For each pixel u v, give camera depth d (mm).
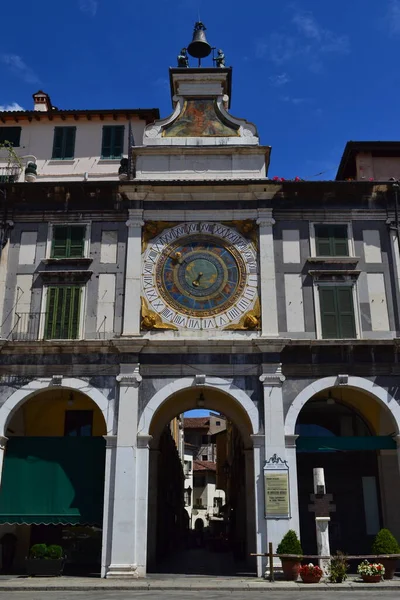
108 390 23047
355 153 29062
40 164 29656
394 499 24688
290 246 25094
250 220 25281
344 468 25562
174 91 28188
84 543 25500
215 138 26547
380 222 25562
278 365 23141
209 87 27391
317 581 19656
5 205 25719
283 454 22203
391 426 24828
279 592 18047
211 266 24766
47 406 26734
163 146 26281
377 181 25859
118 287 24500
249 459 25562
